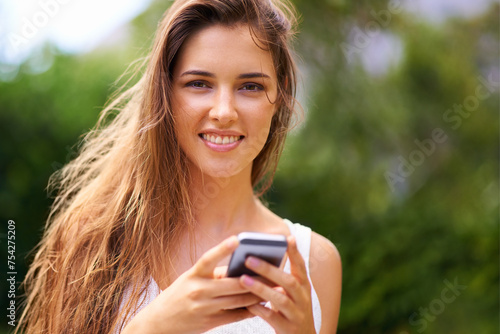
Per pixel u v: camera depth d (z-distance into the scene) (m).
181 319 1.10
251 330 1.55
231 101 1.42
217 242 1.64
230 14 1.42
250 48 1.43
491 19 4.89
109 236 1.59
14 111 4.22
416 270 4.57
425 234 4.64
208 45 1.42
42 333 1.64
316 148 4.48
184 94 1.46
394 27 4.63
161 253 1.55
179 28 1.44
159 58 1.49
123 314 1.51
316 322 1.67
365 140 4.56
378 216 4.73
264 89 1.47
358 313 4.57
